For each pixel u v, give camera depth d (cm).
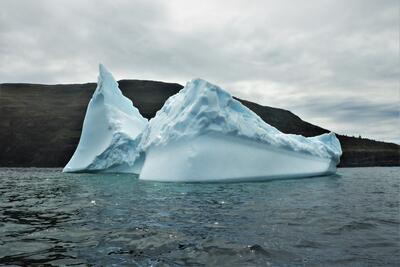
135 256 548
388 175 2970
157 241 634
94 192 1419
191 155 1708
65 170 2833
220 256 541
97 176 2378
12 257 543
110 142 2508
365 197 1258
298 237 650
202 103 1812
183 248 588
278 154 1900
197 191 1387
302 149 2036
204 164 1683
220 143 1747
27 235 687
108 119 2638
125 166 2556
